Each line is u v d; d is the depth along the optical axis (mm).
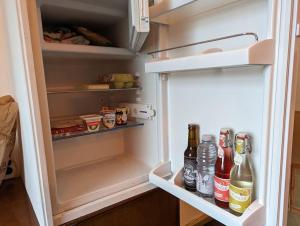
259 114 651
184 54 875
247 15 654
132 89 1132
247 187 647
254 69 649
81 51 878
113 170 1131
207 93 811
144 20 738
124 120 1116
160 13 782
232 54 544
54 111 1162
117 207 913
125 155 1362
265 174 607
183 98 915
